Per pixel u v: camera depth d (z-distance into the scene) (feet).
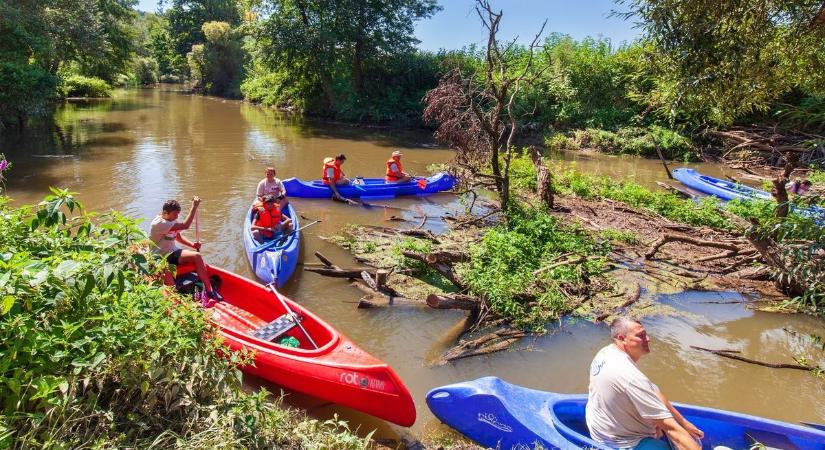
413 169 58.44
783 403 18.20
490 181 44.57
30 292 10.61
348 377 15.65
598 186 48.34
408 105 98.99
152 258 14.70
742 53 16.05
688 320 24.11
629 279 28.25
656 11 15.98
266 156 59.57
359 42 100.58
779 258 24.40
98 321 11.62
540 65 85.76
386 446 14.85
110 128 75.15
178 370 11.89
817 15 15.57
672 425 10.96
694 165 67.82
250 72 144.25
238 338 17.33
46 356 10.68
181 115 97.96
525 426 13.71
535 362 20.01
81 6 85.92
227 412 11.85
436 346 20.79
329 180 43.06
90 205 36.65
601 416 12.18
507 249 28.12
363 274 25.84
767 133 59.21
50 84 71.41
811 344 22.39
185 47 198.18
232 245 30.40
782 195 23.86
